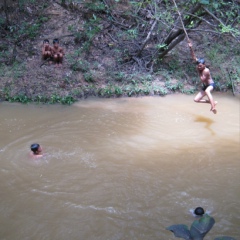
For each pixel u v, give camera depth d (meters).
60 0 14.50
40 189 6.35
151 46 13.30
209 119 9.77
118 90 11.34
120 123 9.34
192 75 12.66
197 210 5.66
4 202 5.98
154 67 12.75
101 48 13.17
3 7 13.73
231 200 6.16
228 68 13.01
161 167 7.19
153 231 5.36
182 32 12.12
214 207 5.95
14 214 5.70
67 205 5.93
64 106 10.50
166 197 6.21
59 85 11.41
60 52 12.06
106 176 6.80
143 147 8.02
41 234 5.27
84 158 7.43
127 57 12.91
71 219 5.60
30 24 13.49
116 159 7.45
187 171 7.07
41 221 5.54
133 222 5.55
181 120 9.66
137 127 9.12
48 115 9.77
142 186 6.52
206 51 13.66
